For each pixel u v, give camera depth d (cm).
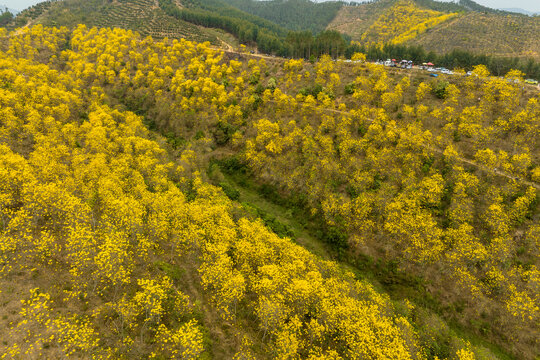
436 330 4303
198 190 6119
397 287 5531
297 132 8100
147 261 4184
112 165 6059
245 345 3394
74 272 3375
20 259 3469
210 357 3183
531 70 11225
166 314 3478
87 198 4862
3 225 3853
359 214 6234
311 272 4088
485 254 5128
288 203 7444
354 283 4675
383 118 7988
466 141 7494
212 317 3719
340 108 9019
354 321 3497
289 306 3694
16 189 4575
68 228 4072
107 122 7894
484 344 4681
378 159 7031
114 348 2897
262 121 8575
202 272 4050
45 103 7931
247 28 18938
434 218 6100
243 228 4900
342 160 7450
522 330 4606
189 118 9638
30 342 2708
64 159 6169
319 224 6750
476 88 9119
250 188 8044
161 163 7131
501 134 7319
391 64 12575
